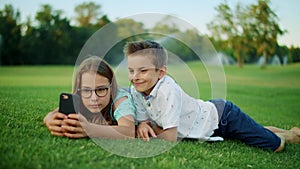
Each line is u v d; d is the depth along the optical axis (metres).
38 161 2.04
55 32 17.42
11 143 2.28
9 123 2.74
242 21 17.11
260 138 2.86
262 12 16.58
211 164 2.32
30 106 3.53
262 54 16.94
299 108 5.41
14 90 5.39
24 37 17.05
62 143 2.37
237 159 2.50
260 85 8.75
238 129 2.89
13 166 1.97
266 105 5.54
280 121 4.13
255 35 16.88
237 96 6.41
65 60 17.42
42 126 2.76
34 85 7.09
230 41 17.30
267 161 2.56
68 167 2.00
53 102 3.97
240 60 17.30
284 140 2.90
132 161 2.20
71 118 2.49
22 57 16.98
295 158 2.73
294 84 9.12
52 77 9.94
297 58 15.21
